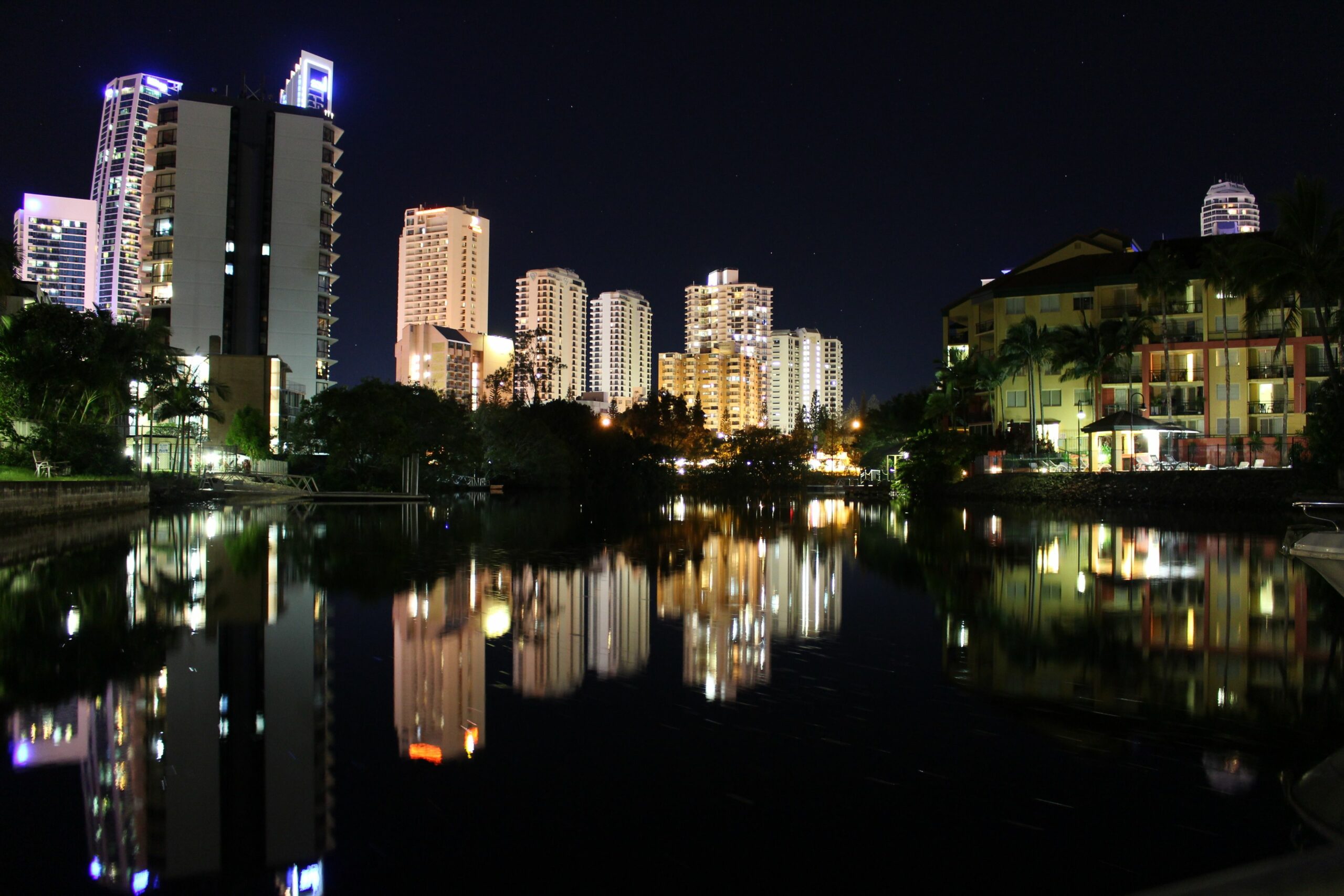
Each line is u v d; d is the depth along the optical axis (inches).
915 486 3034.0
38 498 1555.1
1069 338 2783.0
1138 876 267.3
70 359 2047.2
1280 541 1314.0
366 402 2837.1
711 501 3102.9
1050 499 2529.5
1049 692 470.3
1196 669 518.0
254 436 3280.0
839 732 400.5
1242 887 80.5
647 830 300.5
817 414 6879.9
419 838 295.3
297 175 4867.1
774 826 303.6
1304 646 580.1
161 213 4751.5
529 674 506.6
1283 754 370.6
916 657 550.0
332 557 1080.2
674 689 475.5
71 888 267.1
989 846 287.7
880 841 291.1
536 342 5423.2
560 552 1171.3
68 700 454.6
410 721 419.2
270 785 341.7
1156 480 2320.4
